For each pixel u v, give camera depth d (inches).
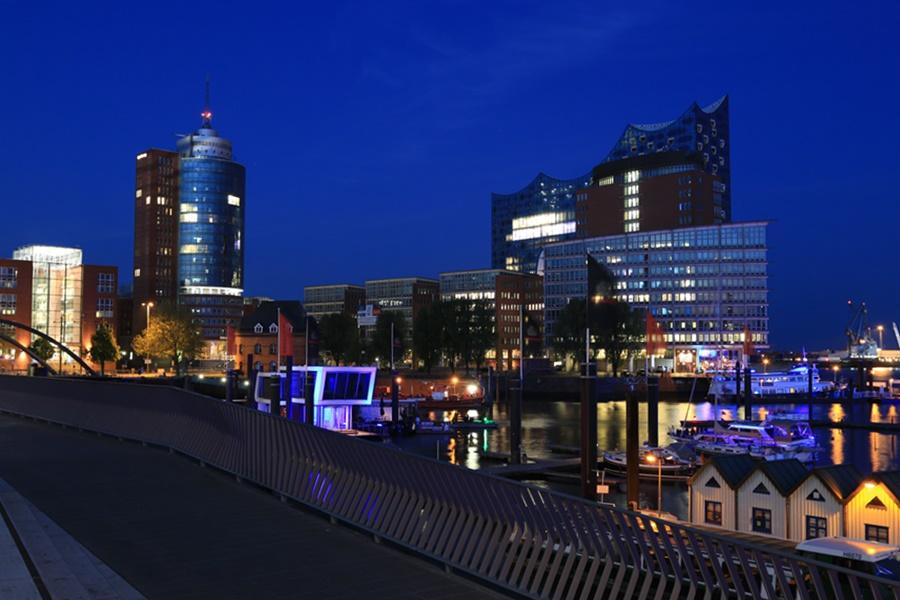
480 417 5226.4
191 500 842.8
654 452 2974.9
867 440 4466.0
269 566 613.9
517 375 7313.0
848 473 1572.3
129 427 1346.0
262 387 3609.7
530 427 4845.0
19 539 652.7
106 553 639.8
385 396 5413.4
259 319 7450.8
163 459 1117.1
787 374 7780.5
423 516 648.4
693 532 454.0
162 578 580.1
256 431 928.9
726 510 1680.6
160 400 1267.2
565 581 520.7
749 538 1382.9
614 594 492.4
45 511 788.0
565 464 3024.1
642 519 478.9
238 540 685.9
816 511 1534.2
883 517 1437.0
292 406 3415.4
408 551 650.2
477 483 594.2
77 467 1047.6
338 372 3385.8
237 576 588.1
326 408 3376.0
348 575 595.2
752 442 3533.5
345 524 737.6
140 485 922.7
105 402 1449.3
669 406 6747.1
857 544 973.2
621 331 7160.4
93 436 1408.7
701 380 7308.1
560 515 529.7
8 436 1406.3
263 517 768.9
